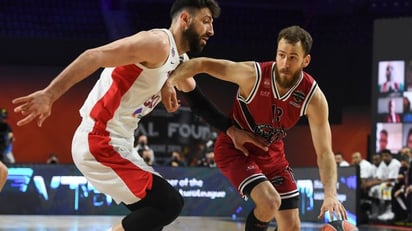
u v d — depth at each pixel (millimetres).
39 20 15711
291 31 3576
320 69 15445
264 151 4000
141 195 3020
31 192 9078
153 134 13305
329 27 16375
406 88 11656
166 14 16438
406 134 11641
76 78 2686
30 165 9102
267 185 3811
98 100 3072
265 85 3756
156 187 3045
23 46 14242
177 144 13484
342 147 15172
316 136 3900
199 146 13617
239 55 15422
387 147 11797
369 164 10594
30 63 14250
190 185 9289
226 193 9297
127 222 3027
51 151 14289
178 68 3707
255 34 16359
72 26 15758
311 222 8727
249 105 3852
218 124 3986
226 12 16703
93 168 3080
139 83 3016
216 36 16062
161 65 2979
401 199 9945
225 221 8461
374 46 11961
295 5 16891
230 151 4051
